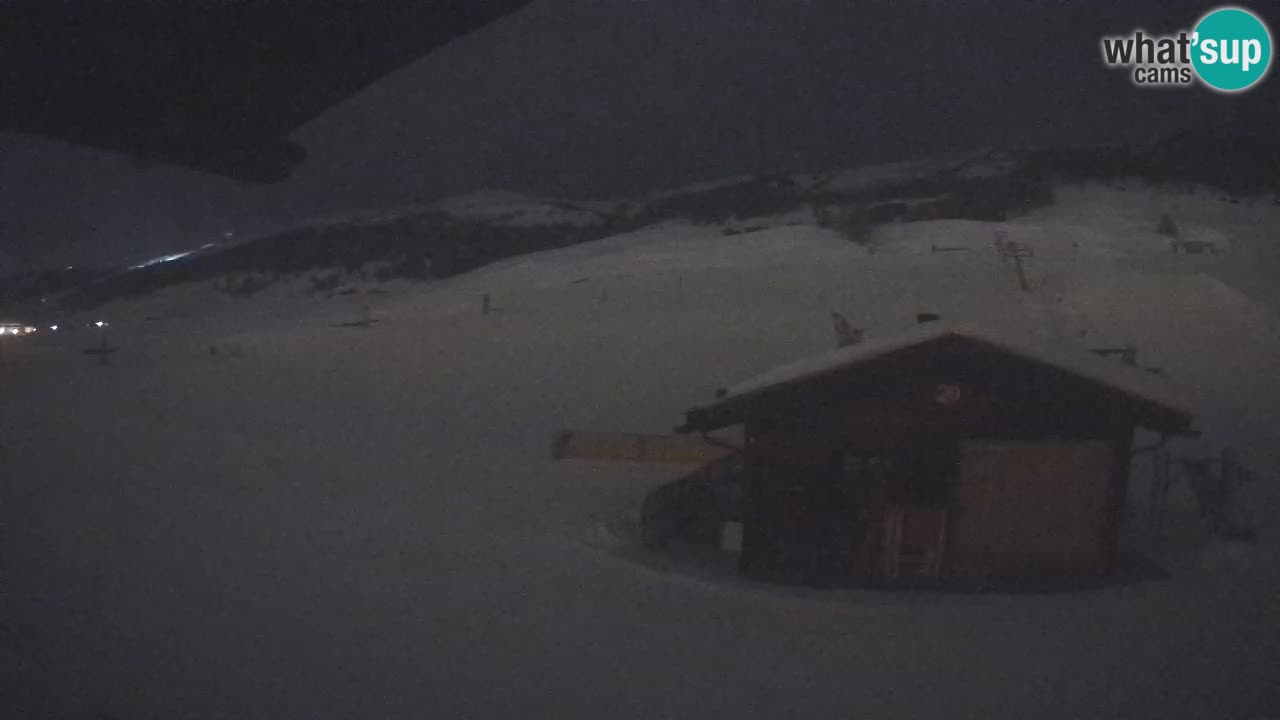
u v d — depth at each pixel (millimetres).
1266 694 6129
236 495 13352
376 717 5938
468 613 8188
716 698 6301
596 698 6258
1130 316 23641
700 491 12273
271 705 6086
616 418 19922
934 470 9836
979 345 9711
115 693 6266
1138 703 6059
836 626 8000
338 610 8211
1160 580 9430
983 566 9758
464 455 16906
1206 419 15922
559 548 10656
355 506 12773
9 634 7457
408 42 2090
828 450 9914
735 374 22922
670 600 8719
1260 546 10141
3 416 20734
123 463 15656
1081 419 9797
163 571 9367
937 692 6367
